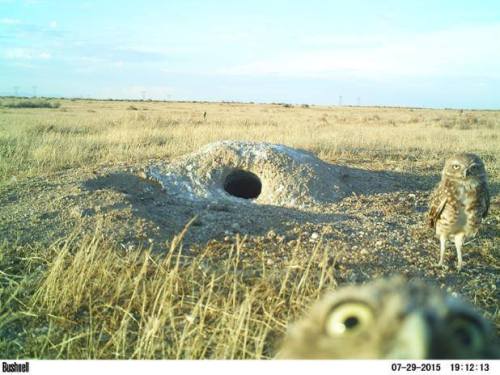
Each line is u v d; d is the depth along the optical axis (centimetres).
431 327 12
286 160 170
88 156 206
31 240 105
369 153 245
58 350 69
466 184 98
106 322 77
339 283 94
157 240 108
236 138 275
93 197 131
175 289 82
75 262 86
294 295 85
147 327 68
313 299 80
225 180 172
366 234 124
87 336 73
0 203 129
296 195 157
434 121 592
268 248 110
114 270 92
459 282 101
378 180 186
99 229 110
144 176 162
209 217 129
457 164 98
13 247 101
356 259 107
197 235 115
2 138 243
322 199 158
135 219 117
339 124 507
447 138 326
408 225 136
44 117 487
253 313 76
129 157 206
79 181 148
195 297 83
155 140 261
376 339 12
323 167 178
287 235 118
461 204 99
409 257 112
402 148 265
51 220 115
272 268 99
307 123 491
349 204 156
